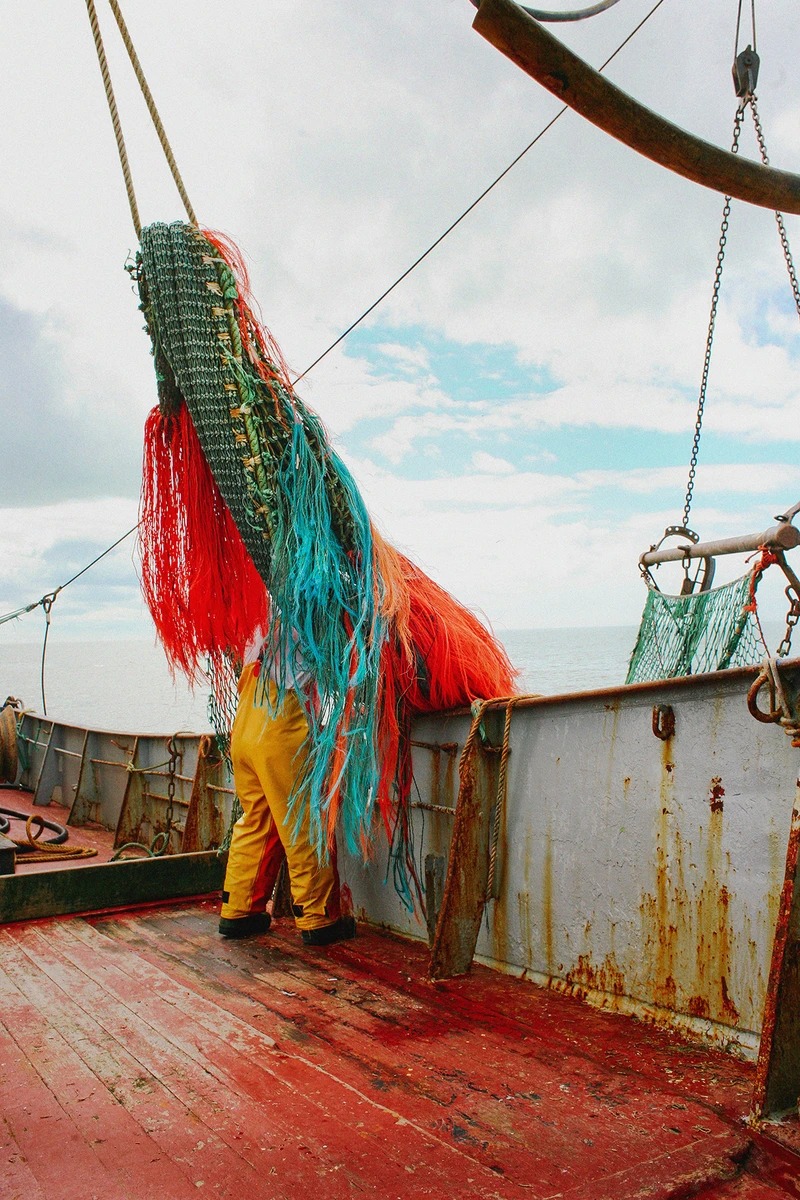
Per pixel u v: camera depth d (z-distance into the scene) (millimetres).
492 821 3566
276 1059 2758
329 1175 2105
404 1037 2914
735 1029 2699
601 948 3143
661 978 2930
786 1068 2293
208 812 5609
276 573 3566
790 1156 2141
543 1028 2955
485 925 3625
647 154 2518
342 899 4461
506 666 4105
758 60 4121
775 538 3740
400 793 3930
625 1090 2494
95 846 6953
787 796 2551
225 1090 2551
